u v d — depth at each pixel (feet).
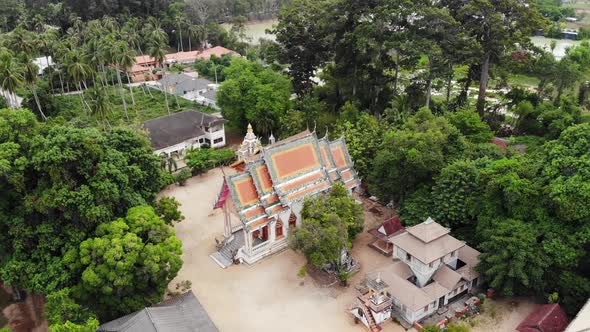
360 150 253.03
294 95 408.67
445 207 206.08
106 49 371.76
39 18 512.63
